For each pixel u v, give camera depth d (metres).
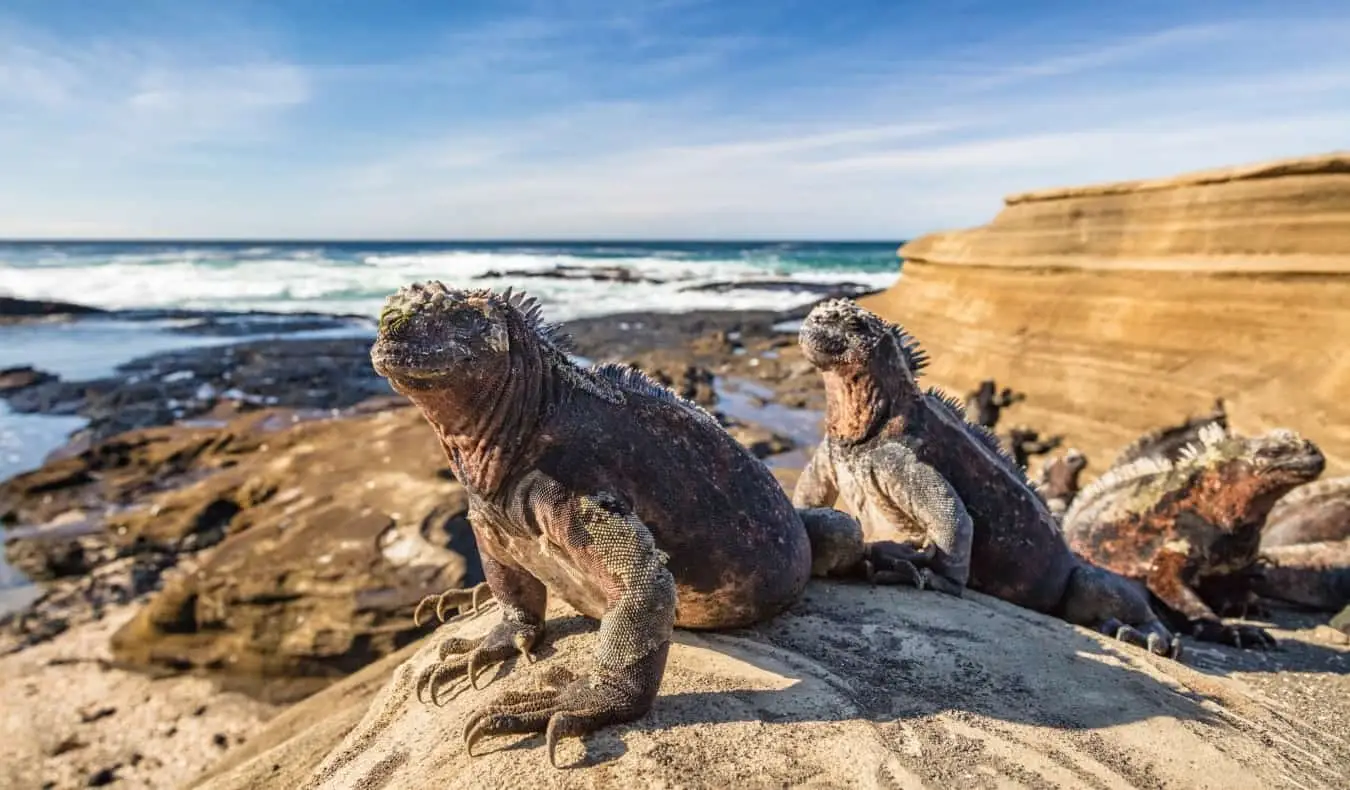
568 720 0.35
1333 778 0.40
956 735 0.39
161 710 1.07
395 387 0.36
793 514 0.49
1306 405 1.50
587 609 0.45
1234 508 0.72
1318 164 1.63
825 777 0.35
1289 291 1.63
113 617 1.30
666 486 0.41
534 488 0.38
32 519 1.68
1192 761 0.39
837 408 0.65
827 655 0.46
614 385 0.43
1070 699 0.44
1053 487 1.22
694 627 0.47
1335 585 0.78
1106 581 0.62
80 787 0.92
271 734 0.65
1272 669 0.61
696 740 0.36
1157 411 1.74
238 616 1.14
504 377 0.38
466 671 0.44
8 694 1.09
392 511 1.32
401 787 0.36
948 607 0.54
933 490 0.59
